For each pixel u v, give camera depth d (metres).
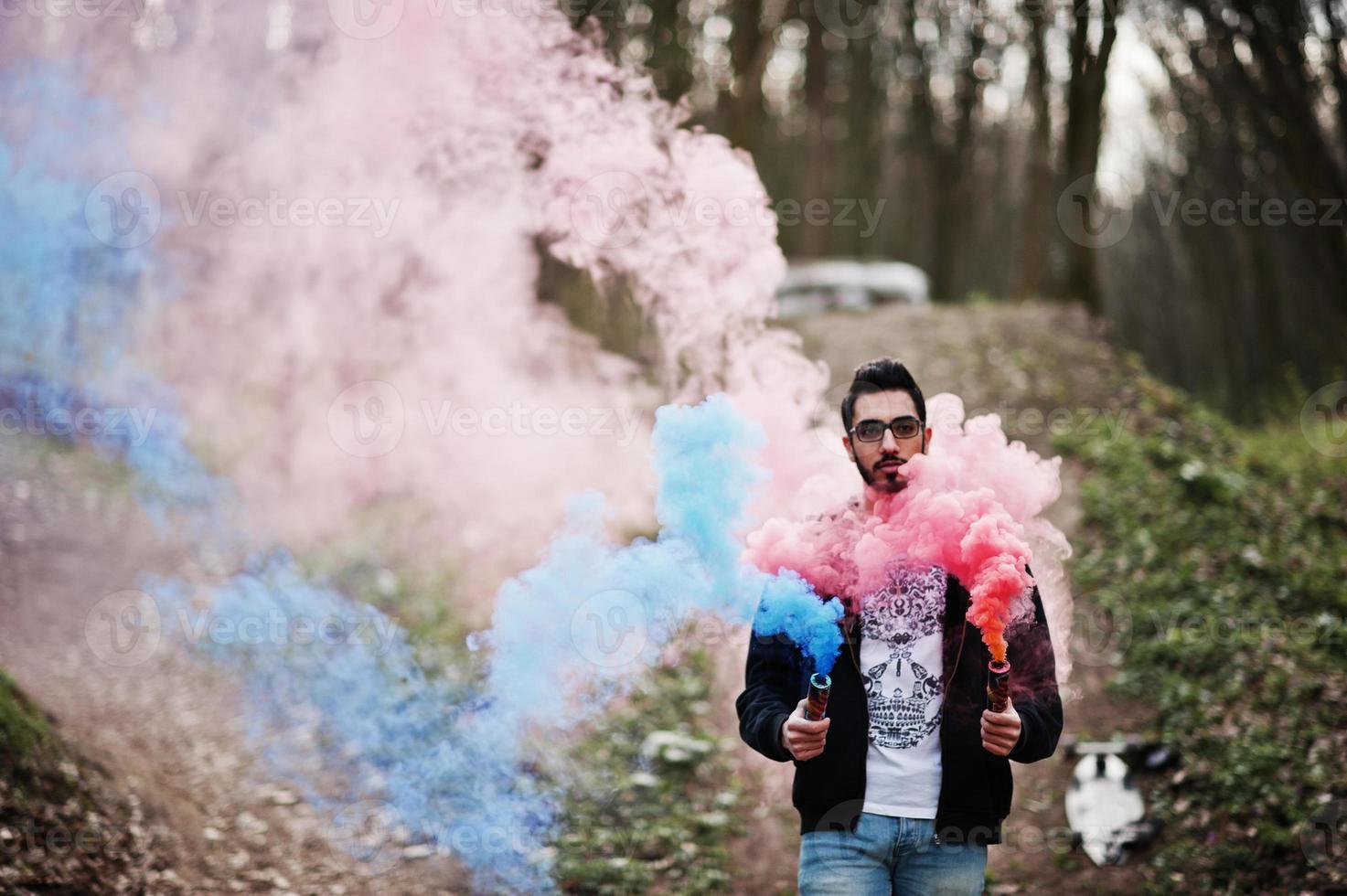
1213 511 6.75
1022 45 12.92
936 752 2.29
